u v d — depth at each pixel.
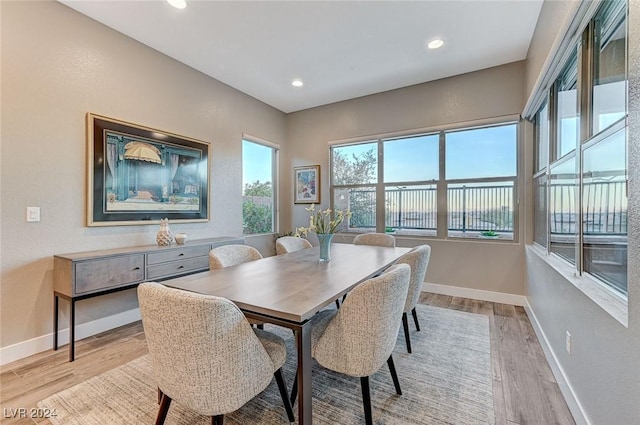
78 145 2.47
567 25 1.64
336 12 2.47
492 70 3.43
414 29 2.71
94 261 2.29
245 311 1.35
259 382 1.25
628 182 1.04
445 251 3.76
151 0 2.32
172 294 1.06
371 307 1.35
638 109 0.96
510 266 3.39
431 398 1.71
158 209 3.06
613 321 1.15
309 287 1.56
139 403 1.68
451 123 3.68
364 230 4.41
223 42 2.92
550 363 2.04
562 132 2.16
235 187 4.04
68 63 2.41
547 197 2.48
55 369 2.04
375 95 4.22
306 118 4.84
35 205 2.25
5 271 2.13
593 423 1.34
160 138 3.07
